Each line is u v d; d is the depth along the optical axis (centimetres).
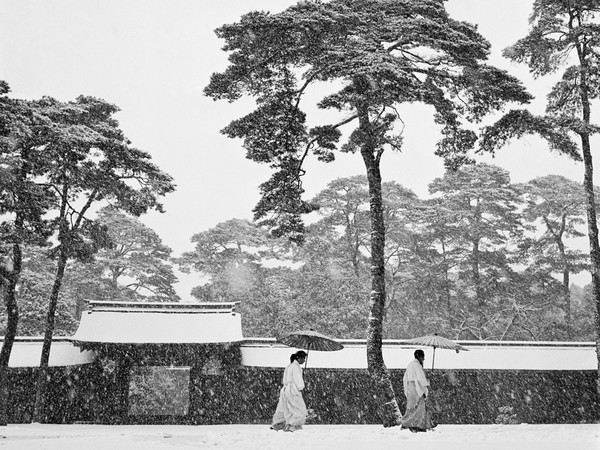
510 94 2078
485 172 5441
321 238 5422
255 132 2192
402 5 2053
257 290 5281
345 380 3066
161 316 3173
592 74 2812
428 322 5184
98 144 2881
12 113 2412
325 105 2178
